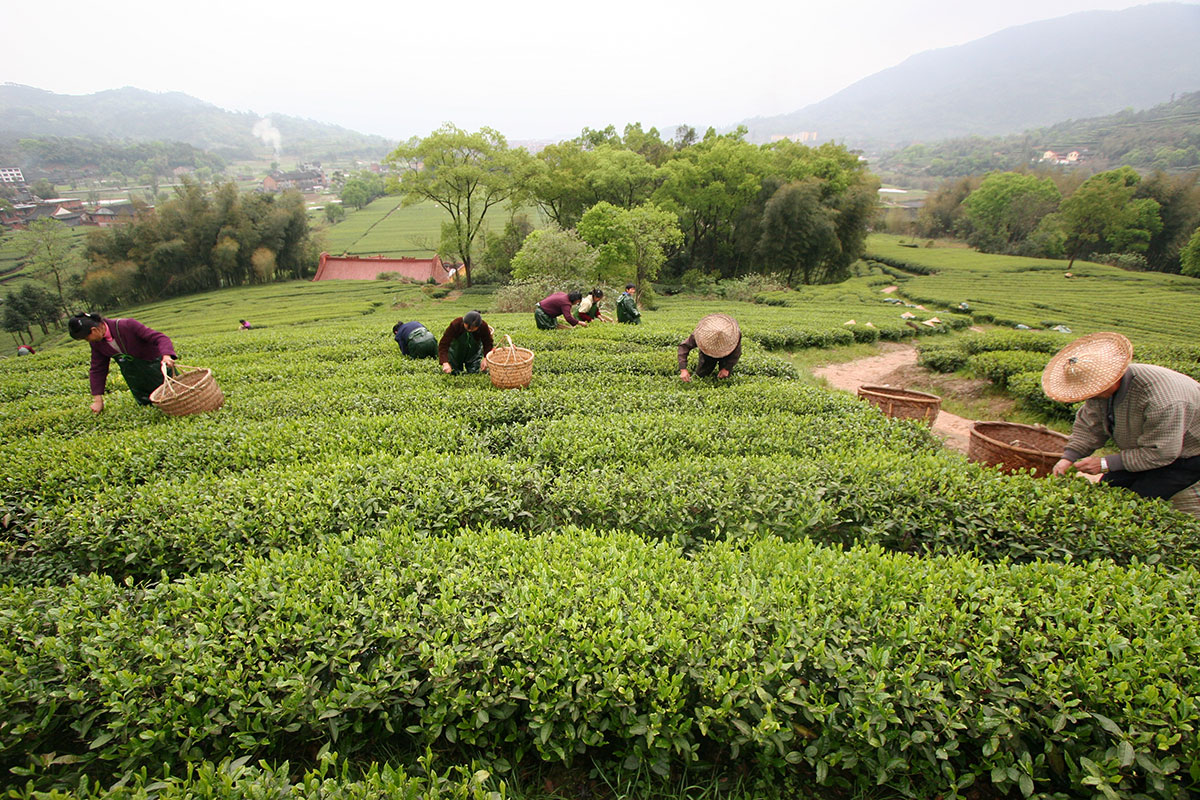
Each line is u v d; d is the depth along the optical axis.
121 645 3.58
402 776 2.87
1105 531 4.97
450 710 3.32
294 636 3.57
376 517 5.41
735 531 5.34
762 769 3.34
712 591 3.96
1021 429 7.75
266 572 4.19
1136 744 2.99
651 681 3.24
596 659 3.42
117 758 3.30
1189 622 3.65
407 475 5.85
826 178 60.66
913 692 3.21
